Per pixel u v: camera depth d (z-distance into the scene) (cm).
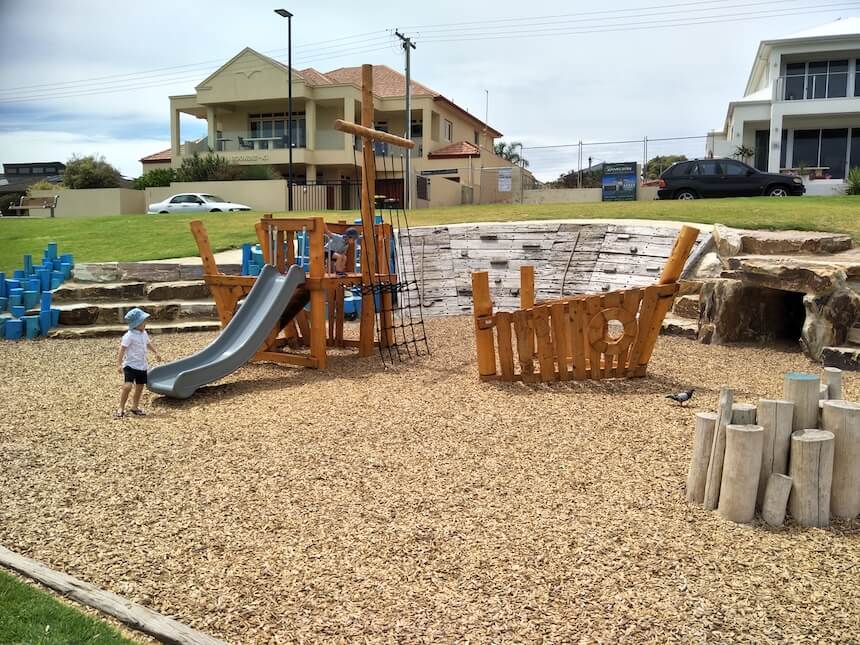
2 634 333
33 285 1361
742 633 339
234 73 3906
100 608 361
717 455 472
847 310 939
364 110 1017
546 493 509
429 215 2048
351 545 431
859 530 447
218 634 342
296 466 568
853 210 1557
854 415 455
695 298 1193
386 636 339
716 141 3619
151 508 490
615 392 800
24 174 7438
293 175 4066
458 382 855
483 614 356
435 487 521
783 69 3338
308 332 1102
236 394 818
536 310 827
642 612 356
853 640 333
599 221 1587
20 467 573
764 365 938
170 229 2077
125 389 723
